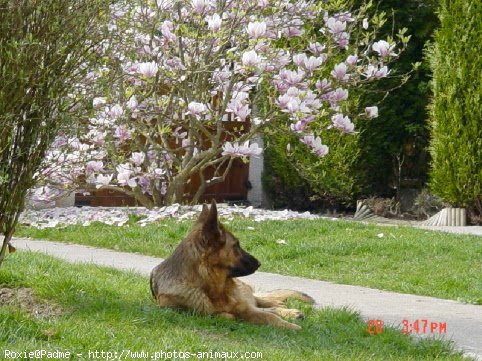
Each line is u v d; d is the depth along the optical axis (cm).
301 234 1395
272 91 1519
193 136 1592
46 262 993
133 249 1301
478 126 1727
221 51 1475
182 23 1417
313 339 728
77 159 1149
